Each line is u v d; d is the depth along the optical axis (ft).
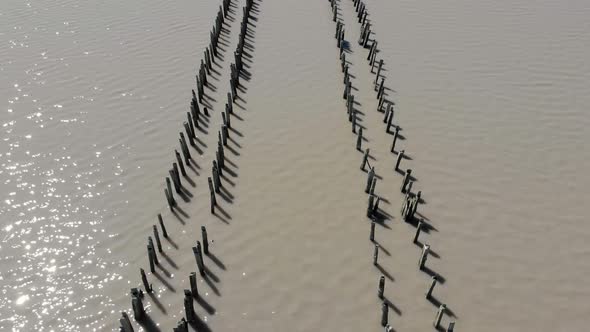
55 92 61.72
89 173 49.67
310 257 41.60
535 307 37.86
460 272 40.32
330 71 66.69
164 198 47.01
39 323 36.40
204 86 62.69
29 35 74.59
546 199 47.50
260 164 51.37
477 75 65.82
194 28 76.69
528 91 62.80
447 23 79.20
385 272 40.32
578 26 78.43
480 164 51.42
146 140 54.03
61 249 41.98
